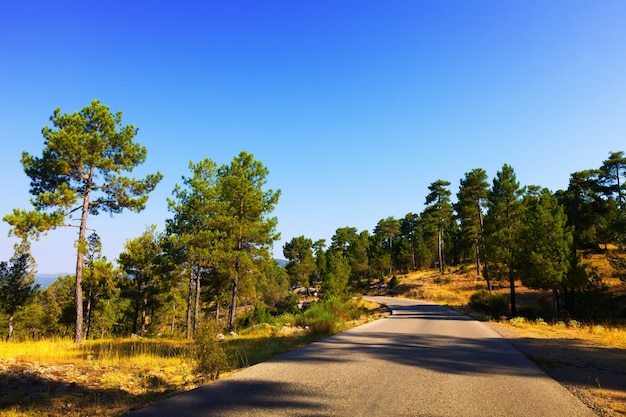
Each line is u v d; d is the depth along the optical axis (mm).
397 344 12211
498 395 6047
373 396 5836
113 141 20984
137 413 5039
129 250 35375
